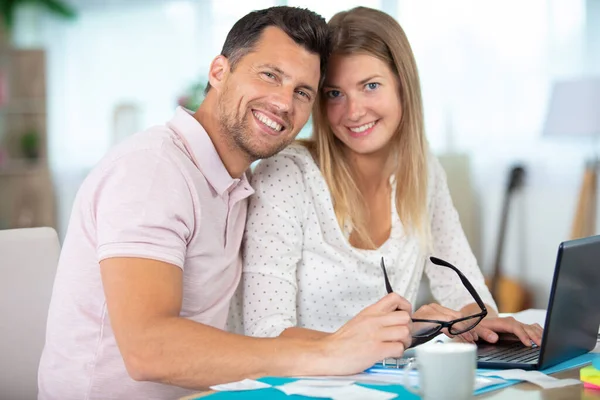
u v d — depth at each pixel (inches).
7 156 258.2
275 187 71.8
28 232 68.0
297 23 65.6
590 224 190.1
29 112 257.1
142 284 54.1
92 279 60.0
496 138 207.2
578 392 46.1
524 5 202.4
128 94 251.0
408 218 78.0
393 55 74.4
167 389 61.2
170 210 57.5
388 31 74.4
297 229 72.1
